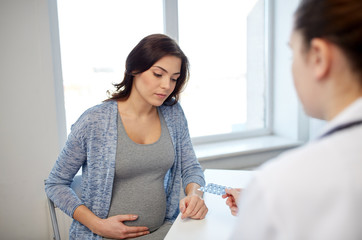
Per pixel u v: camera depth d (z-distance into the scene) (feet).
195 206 3.22
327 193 0.99
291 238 1.01
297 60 1.29
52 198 3.71
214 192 3.34
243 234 1.16
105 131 3.74
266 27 7.74
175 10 6.46
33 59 5.08
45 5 5.06
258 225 1.09
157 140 4.02
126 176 3.77
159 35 3.74
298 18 1.25
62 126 5.76
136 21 6.28
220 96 7.43
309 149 1.11
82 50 5.94
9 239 5.32
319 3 1.15
